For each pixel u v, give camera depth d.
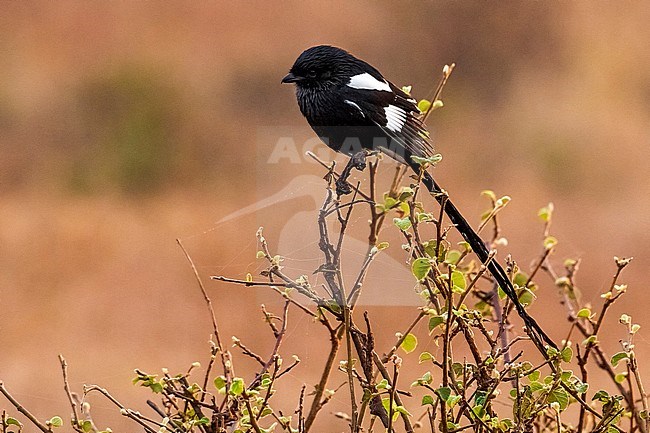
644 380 11.72
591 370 11.19
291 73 7.61
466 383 5.65
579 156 21.02
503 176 20.27
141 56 24.20
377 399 5.87
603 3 27.09
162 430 5.37
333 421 9.55
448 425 5.54
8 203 18.77
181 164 21.00
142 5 25.94
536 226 16.86
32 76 23.73
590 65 25.83
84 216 17.73
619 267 5.91
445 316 5.43
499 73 25.72
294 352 11.19
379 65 26.03
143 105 22.44
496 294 6.62
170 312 13.53
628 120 23.42
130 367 12.14
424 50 26.27
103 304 13.98
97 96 23.00
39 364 12.14
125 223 17.28
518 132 22.31
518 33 26.25
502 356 6.38
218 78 24.53
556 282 6.58
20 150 21.64
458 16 26.17
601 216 17.78
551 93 24.69
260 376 5.55
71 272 15.12
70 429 10.34
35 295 14.38
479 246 6.76
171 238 16.41
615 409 5.75
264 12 26.38
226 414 5.52
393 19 26.55
